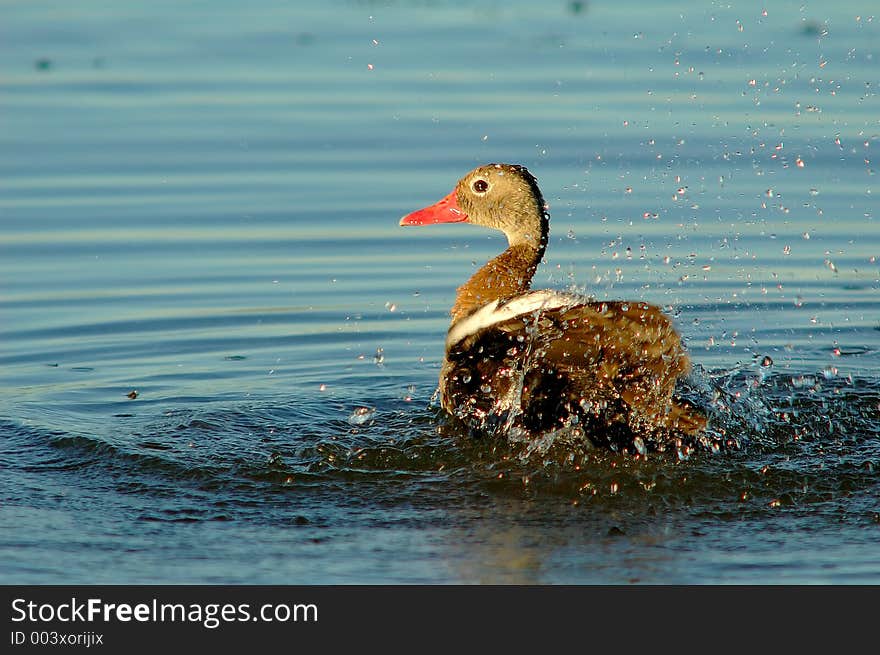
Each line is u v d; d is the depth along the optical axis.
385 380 11.98
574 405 9.59
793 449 9.87
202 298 14.05
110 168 17.31
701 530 8.38
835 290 13.84
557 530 8.41
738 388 11.41
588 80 19.58
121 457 9.78
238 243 15.38
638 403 9.52
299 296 14.08
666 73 19.64
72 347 12.77
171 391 11.62
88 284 14.30
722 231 15.09
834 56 19.73
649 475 9.25
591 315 9.62
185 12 24.88
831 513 8.62
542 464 9.52
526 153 17.00
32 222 15.70
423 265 14.94
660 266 14.27
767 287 13.95
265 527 8.51
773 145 16.77
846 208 15.55
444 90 19.55
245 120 18.81
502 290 11.65
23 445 10.10
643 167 16.56
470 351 10.27
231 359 12.53
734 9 22.98
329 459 9.77
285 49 22.06
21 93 19.88
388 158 17.33
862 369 12.03
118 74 20.83
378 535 8.35
